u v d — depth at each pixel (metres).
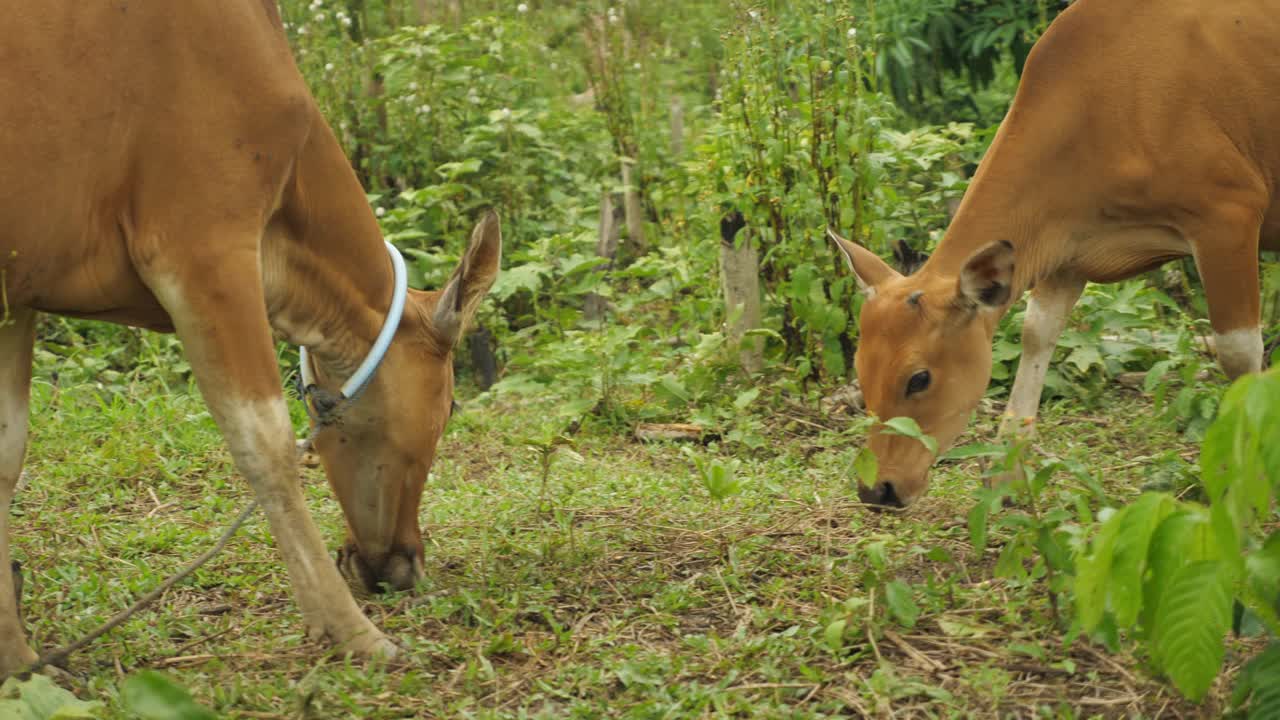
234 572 4.48
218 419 3.45
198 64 3.35
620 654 3.65
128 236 3.33
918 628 3.74
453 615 4.05
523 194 9.07
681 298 8.38
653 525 4.90
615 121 10.41
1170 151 4.72
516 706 3.38
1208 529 2.62
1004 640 3.62
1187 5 4.78
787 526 4.85
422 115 9.24
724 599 4.14
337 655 3.61
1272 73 4.75
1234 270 4.75
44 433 6.19
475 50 10.15
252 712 3.21
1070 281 5.20
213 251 3.37
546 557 4.53
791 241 6.99
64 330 7.99
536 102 10.43
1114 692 3.27
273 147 3.48
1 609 3.48
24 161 3.12
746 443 6.03
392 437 3.99
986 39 8.95
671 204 9.95
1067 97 4.80
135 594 4.26
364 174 9.33
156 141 3.31
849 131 6.84
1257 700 2.84
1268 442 2.45
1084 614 2.72
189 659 3.67
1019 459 3.74
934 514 4.93
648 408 6.78
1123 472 5.22
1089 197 4.84
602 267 8.91
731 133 7.16
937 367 4.64
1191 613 2.58
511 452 6.30
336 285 3.83
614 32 10.63
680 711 3.24
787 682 3.41
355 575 4.16
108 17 3.22
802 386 6.80
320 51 9.40
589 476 5.58
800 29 7.39
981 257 4.52
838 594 4.09
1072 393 6.51
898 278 4.87
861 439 5.93
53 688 3.01
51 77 3.14
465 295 3.97
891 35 9.19
